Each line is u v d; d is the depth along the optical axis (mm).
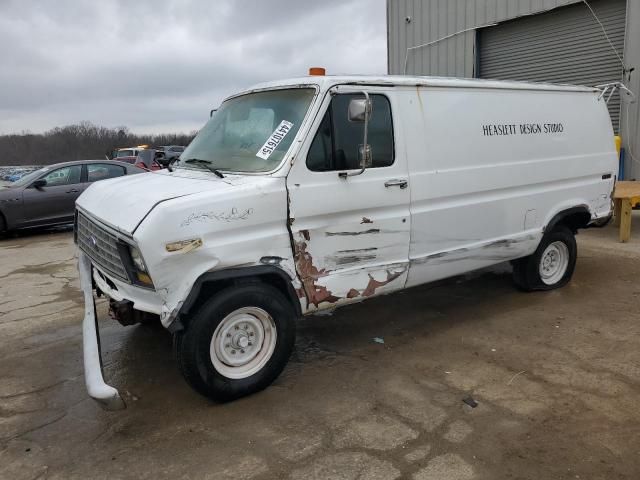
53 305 6230
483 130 4957
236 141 4273
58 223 11703
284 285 3934
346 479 2957
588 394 3820
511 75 13438
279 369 3975
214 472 3049
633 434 3316
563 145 5742
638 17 10648
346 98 4074
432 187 4570
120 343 4953
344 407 3725
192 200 3432
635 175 11102
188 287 3439
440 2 14547
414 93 4500
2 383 4238
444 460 3098
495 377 4121
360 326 5270
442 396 3846
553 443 3242
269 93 4332
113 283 4016
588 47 11781
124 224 3457
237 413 3680
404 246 4492
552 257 6188
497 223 5203
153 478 3016
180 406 3797
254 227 3658
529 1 12477
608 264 7371
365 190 4137
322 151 3938
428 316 5504
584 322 5219
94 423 3609
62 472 3086
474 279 6770
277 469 3059
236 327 3775
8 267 8398
